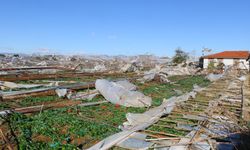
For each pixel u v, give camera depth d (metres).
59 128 10.30
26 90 18.19
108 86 16.97
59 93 17.27
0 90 18.45
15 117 10.73
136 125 11.00
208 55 74.25
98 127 10.49
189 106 14.86
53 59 85.25
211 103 15.68
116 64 60.47
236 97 18.36
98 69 46.53
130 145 8.66
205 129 10.37
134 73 39.06
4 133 9.02
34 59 82.19
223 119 12.12
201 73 47.72
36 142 8.59
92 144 8.84
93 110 13.80
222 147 8.50
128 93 15.66
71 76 30.55
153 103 15.97
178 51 73.81
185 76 40.16
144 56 106.19
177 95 20.09
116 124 11.36
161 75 29.16
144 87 23.62
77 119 11.58
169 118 12.45
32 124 10.45
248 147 8.47
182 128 10.65
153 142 8.93
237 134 9.74
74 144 8.72
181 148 8.34
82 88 20.55
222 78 32.72
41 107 13.05
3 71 33.34
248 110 13.59
